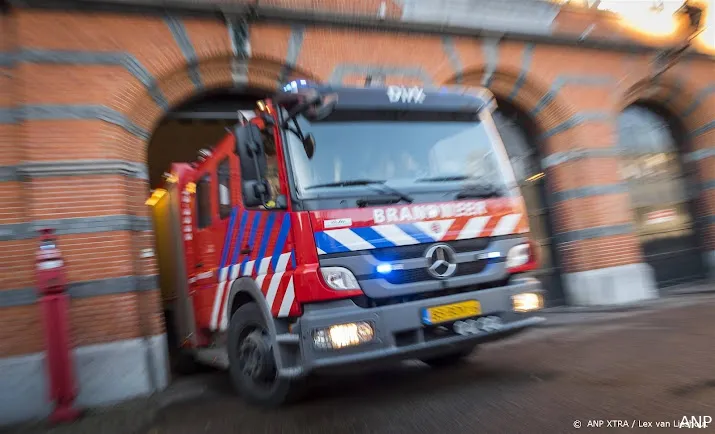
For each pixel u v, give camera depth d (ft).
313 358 13.82
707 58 40.55
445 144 17.15
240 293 18.38
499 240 16.62
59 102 22.41
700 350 19.39
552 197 36.58
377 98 16.72
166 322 27.37
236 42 26.86
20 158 21.52
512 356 21.40
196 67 26.53
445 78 31.71
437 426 13.55
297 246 14.49
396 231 15.11
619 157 37.22
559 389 15.87
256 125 16.16
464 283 15.58
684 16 39.37
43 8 22.81
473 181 16.97
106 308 21.57
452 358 20.88
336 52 29.14
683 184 41.96
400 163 16.26
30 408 19.94
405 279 15.01
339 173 15.43
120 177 22.74
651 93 39.75
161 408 18.72
